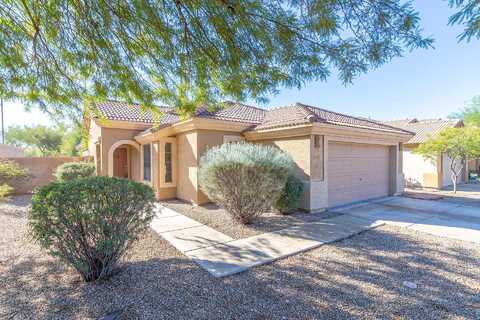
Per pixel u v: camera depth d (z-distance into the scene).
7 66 5.18
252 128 11.98
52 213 3.99
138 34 4.20
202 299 3.89
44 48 4.95
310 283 4.43
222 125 11.45
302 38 3.59
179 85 5.84
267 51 3.86
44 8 3.95
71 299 3.84
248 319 3.44
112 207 4.29
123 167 18.55
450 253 5.82
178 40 4.08
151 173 13.51
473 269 4.99
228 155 7.98
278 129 10.47
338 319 3.45
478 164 26.02
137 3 3.54
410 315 3.54
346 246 6.30
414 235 7.18
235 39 3.79
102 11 3.80
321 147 10.24
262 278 4.61
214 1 3.26
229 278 4.59
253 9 3.29
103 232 4.28
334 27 3.28
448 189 17.73
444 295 4.05
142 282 4.38
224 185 8.02
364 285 4.36
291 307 3.72
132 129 15.73
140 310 3.58
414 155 19.50
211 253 5.75
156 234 7.22
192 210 10.33
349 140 11.22
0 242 6.48
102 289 4.14
